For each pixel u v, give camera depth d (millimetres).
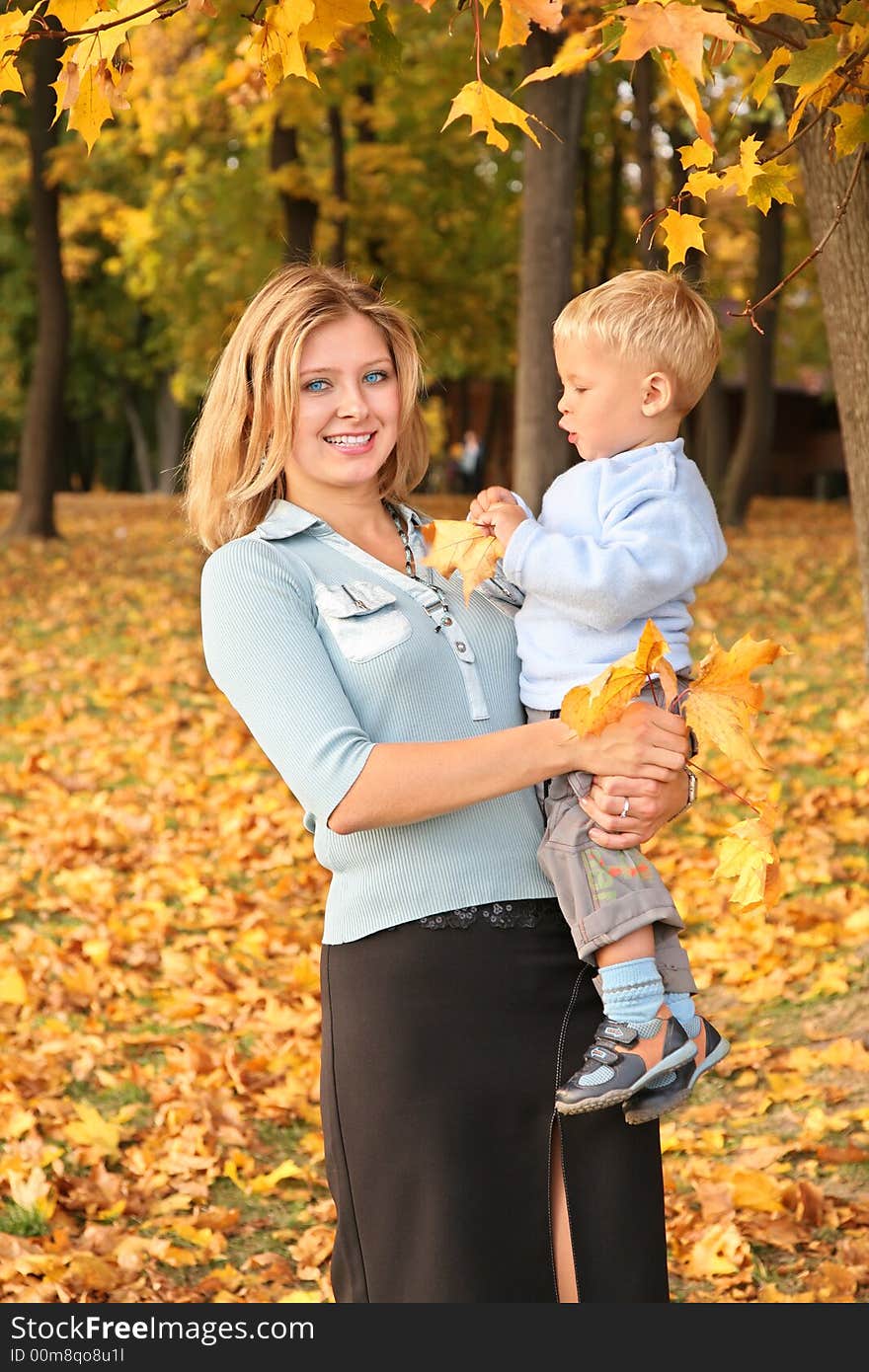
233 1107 4367
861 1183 3826
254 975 5453
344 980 2277
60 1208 3807
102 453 45594
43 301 17000
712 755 7863
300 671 2172
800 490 40781
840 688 9320
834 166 3594
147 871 6562
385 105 16250
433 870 2225
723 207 16312
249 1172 4098
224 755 8297
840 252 3695
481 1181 2168
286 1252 3717
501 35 1923
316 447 2348
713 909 5766
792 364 32094
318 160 18641
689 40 1739
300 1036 4902
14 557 15680
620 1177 2230
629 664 2039
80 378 34375
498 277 21391
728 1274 3463
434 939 2213
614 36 2074
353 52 11375
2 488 42406
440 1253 2162
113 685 9883
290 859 6637
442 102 14586
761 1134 4148
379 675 2246
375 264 19203
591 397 2412
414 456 2572
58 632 11727
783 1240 3592
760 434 20000
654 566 2223
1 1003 5090
